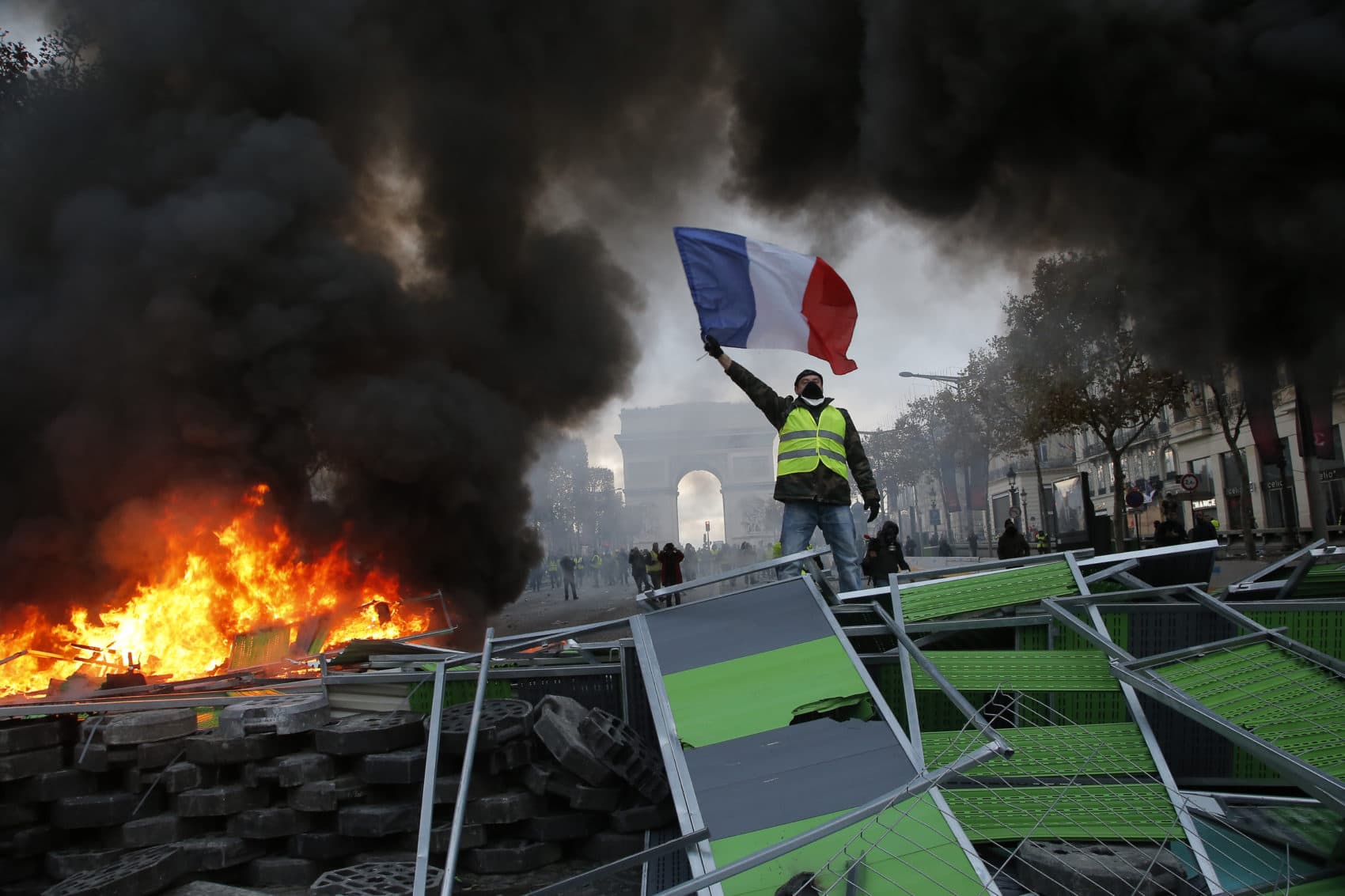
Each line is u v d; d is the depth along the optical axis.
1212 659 3.14
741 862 2.23
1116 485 24.03
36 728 3.71
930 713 3.43
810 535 4.91
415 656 4.71
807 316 5.31
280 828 3.44
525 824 3.45
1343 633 3.58
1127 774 2.94
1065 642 3.64
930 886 2.38
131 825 3.48
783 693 3.28
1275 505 29.52
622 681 4.17
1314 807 2.74
